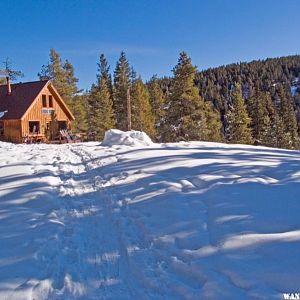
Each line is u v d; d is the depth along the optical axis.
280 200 5.72
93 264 4.22
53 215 5.77
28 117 30.08
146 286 3.75
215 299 3.35
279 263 3.74
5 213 5.91
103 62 57.16
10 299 3.52
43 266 4.20
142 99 45.88
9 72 39.12
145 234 4.98
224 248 4.23
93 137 40.06
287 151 14.84
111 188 7.35
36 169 9.31
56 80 44.28
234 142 42.84
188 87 33.47
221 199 5.93
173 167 8.74
